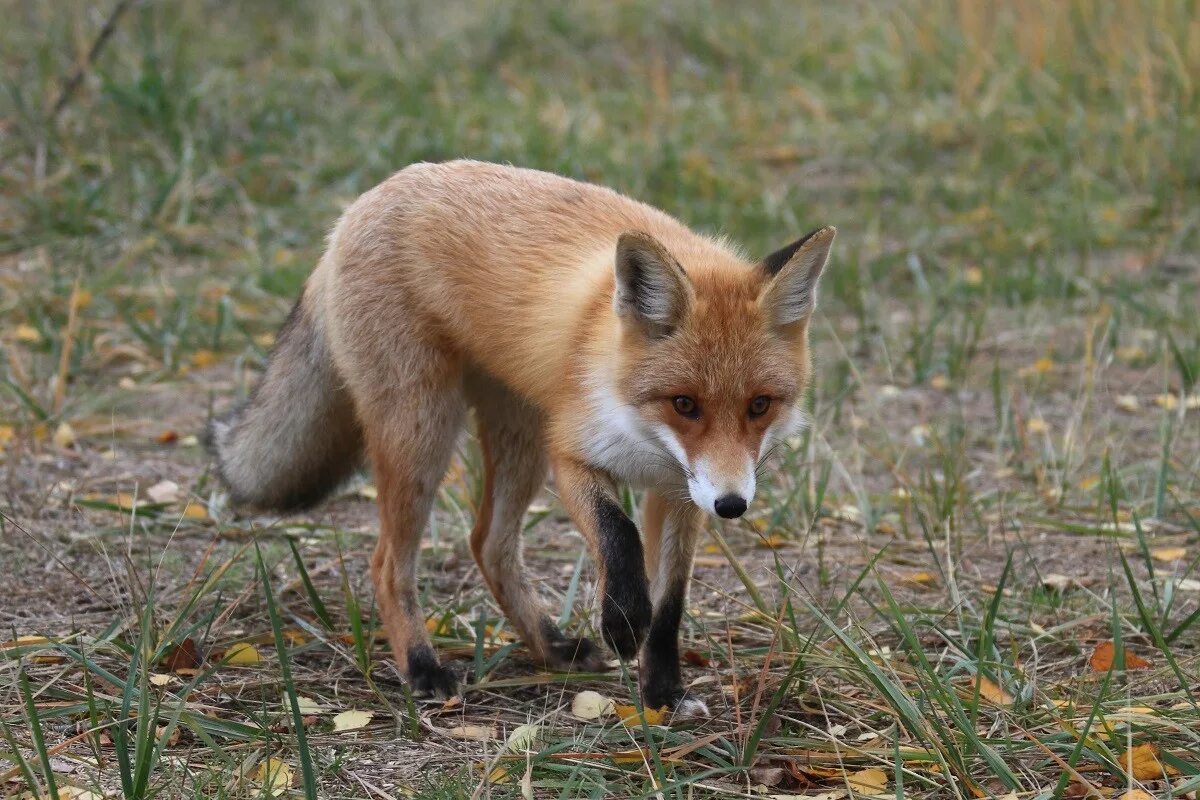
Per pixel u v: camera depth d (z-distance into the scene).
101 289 15.54
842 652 7.84
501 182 8.72
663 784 6.44
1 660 7.74
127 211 17.64
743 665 8.22
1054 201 19.62
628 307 7.48
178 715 6.68
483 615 8.46
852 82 24.62
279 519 10.68
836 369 14.20
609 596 7.33
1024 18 23.50
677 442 7.43
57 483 10.68
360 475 10.02
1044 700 7.38
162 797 6.43
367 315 8.42
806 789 6.77
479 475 10.64
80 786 6.43
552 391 8.05
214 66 22.22
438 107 21.53
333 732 7.34
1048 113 21.95
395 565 8.33
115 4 22.67
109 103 19.56
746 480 7.20
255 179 19.03
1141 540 8.71
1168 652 7.28
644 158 20.25
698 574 9.90
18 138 18.80
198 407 13.28
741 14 27.78
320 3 25.66
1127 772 6.57
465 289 8.34
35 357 13.86
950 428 12.27
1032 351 15.32
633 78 24.61
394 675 8.27
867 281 17.23
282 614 8.95
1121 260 18.23
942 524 10.47
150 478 11.39
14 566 9.36
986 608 8.92
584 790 6.65
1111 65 22.39
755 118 22.81
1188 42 21.80
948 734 6.71
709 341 7.41
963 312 16.47
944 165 21.62
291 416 9.29
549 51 25.41
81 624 8.52
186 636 7.98
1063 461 11.91
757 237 18.03
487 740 7.28
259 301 15.89
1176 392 13.93
